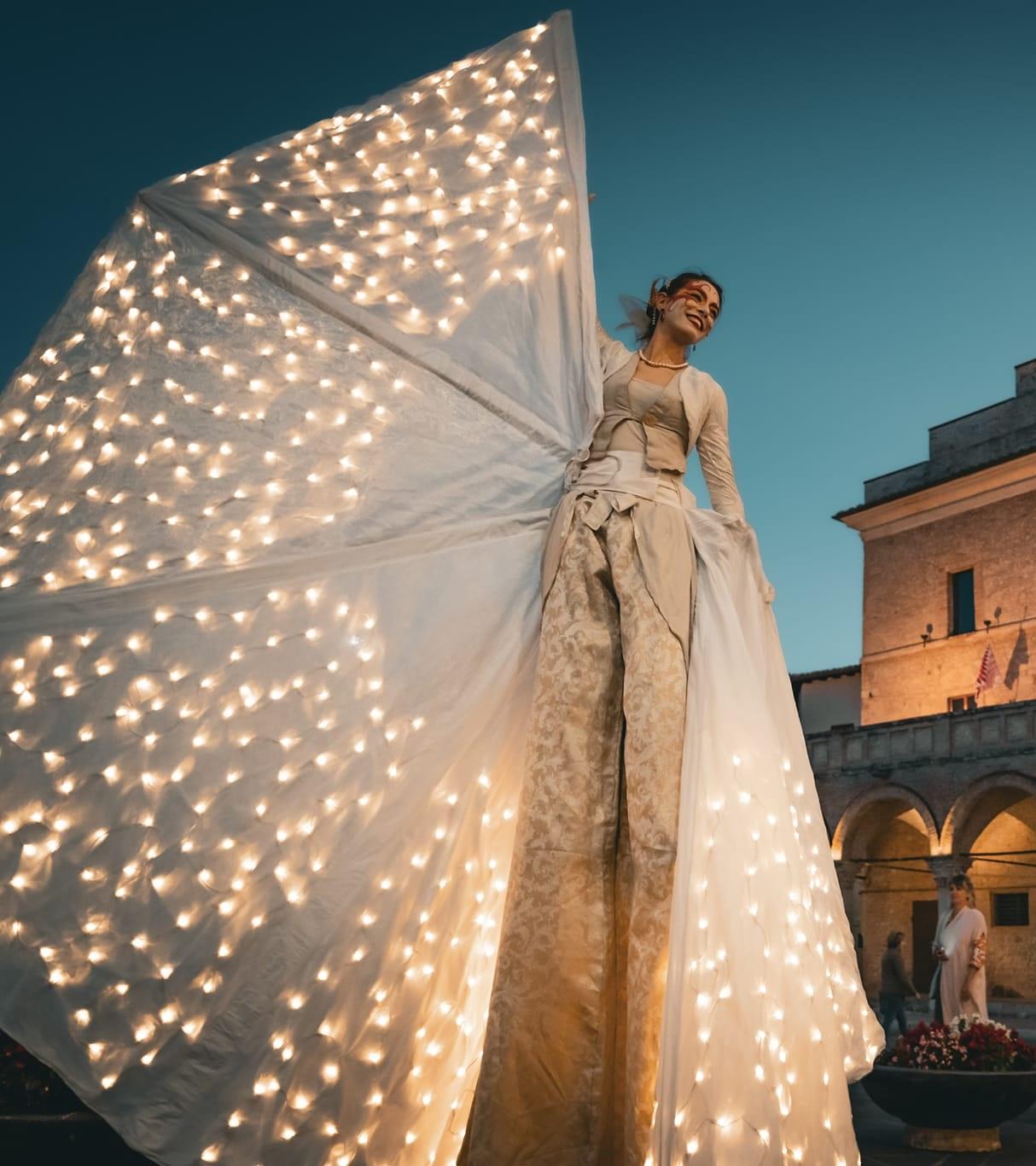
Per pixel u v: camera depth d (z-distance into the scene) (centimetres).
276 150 393
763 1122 283
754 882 307
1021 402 3231
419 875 336
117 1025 323
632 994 305
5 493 365
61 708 345
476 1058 333
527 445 382
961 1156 609
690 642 339
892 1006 1747
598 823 327
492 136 403
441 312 392
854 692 3584
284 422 376
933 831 2694
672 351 375
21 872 333
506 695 358
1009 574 3102
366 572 363
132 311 384
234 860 336
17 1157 379
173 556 360
